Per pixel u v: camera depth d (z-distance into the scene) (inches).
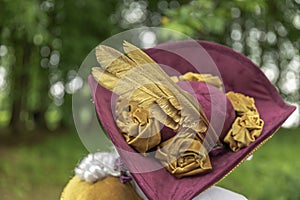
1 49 309.1
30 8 216.2
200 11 154.3
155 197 58.6
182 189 61.2
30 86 327.6
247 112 71.2
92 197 67.9
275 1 254.1
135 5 342.3
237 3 164.9
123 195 67.9
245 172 184.9
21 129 354.9
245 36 313.1
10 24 252.5
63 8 290.2
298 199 158.4
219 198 70.6
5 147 311.0
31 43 291.9
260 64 329.7
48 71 312.2
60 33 292.0
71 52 291.6
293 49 338.6
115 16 332.2
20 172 238.2
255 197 159.5
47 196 210.4
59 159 265.0
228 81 78.0
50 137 340.2
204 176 63.2
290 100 339.3
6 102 374.3
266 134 68.7
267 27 301.9
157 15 343.9
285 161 228.7
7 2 230.7
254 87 77.4
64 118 301.9
